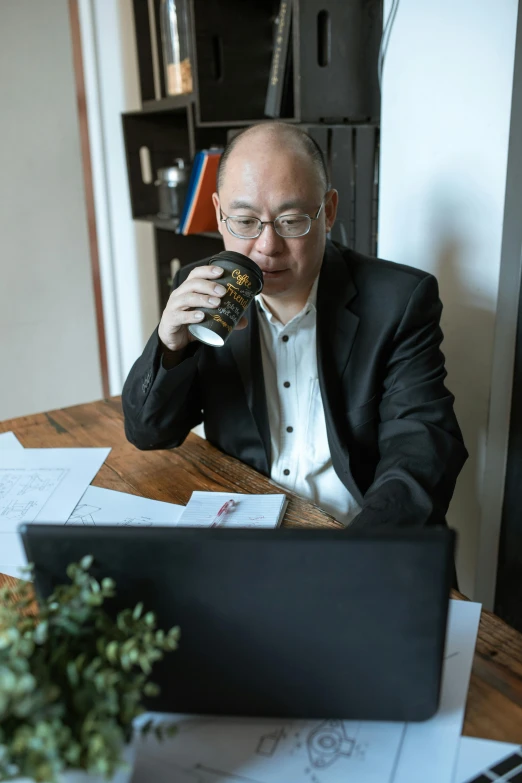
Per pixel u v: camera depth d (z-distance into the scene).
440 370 1.21
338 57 1.54
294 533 0.56
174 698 0.63
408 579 0.56
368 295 1.23
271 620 0.59
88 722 0.45
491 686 0.67
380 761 0.59
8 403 2.83
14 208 2.62
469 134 1.31
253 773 0.58
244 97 1.86
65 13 2.52
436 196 1.41
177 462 1.23
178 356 1.15
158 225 2.18
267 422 1.25
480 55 1.25
